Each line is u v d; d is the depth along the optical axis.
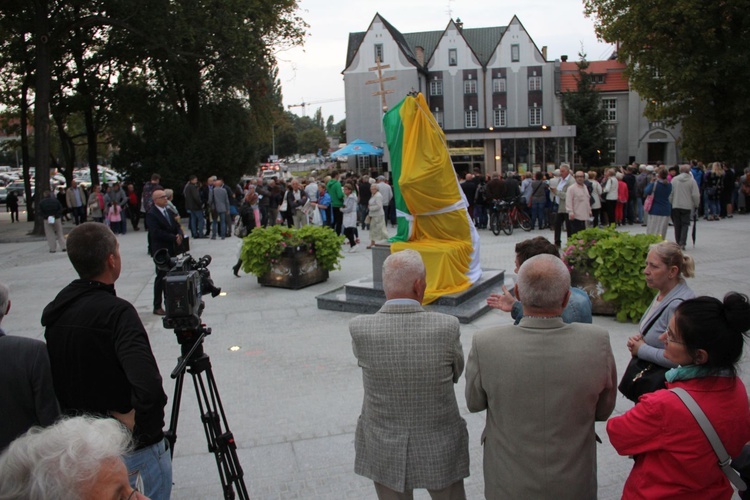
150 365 2.92
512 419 2.75
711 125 27.17
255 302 10.15
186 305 3.41
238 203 24.58
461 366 3.10
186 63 25.88
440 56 52.03
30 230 25.02
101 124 30.89
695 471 2.50
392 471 2.99
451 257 8.95
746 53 25.27
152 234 9.22
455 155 35.44
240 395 6.21
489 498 2.87
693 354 2.55
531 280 2.78
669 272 3.85
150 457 3.04
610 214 18.11
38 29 21.89
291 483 4.50
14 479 1.46
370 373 3.04
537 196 18.77
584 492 2.72
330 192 18.19
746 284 9.84
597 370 2.72
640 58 27.73
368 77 49.59
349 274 12.39
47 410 2.92
